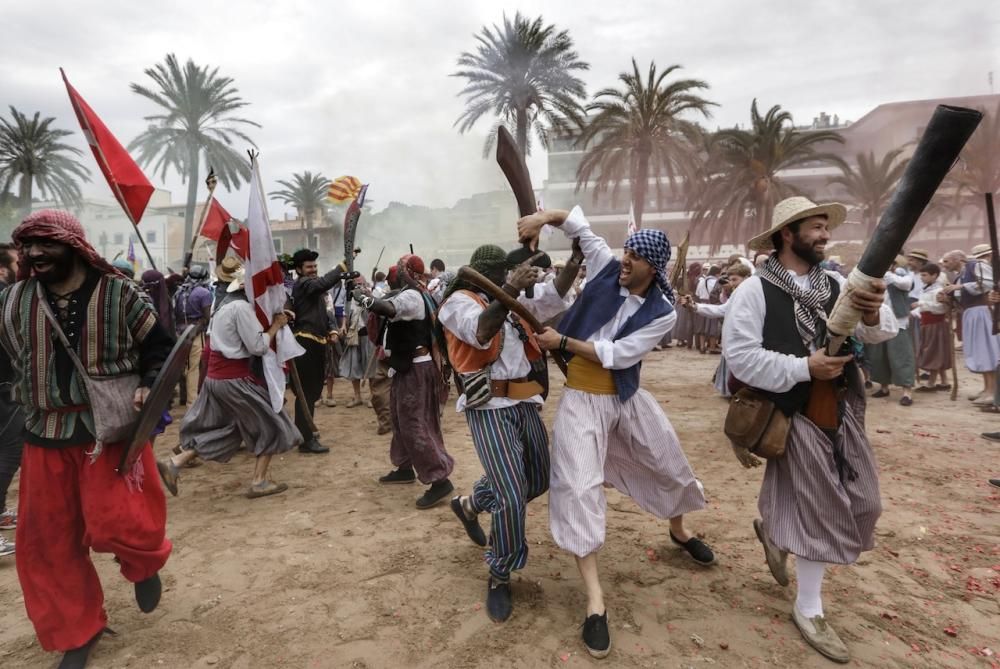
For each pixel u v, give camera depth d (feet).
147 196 11.31
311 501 14.03
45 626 7.62
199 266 26.43
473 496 10.61
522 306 8.46
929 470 15.64
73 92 10.65
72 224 7.58
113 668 7.77
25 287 7.68
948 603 9.26
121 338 7.80
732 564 10.45
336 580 10.03
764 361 7.82
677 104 83.35
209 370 14.24
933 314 26.86
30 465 7.77
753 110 89.86
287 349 14.60
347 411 25.02
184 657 7.99
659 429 9.32
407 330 13.66
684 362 38.55
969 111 5.63
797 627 8.46
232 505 13.84
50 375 7.57
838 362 7.34
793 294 8.11
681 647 8.08
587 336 8.95
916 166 6.07
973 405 23.95
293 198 126.00
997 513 12.76
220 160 112.27
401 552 11.06
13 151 102.06
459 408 9.43
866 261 6.72
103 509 7.71
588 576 8.39
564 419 8.96
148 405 7.50
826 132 89.56
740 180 91.97
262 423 14.16
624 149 86.89
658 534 11.69
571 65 82.74
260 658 7.95
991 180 79.61
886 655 7.97
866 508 8.09
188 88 104.63
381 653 8.00
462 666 7.71
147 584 8.48
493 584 9.07
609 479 9.87
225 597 9.53
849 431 8.11
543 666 7.69
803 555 7.99
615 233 160.66
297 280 18.86
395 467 15.84
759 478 15.14
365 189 17.10
